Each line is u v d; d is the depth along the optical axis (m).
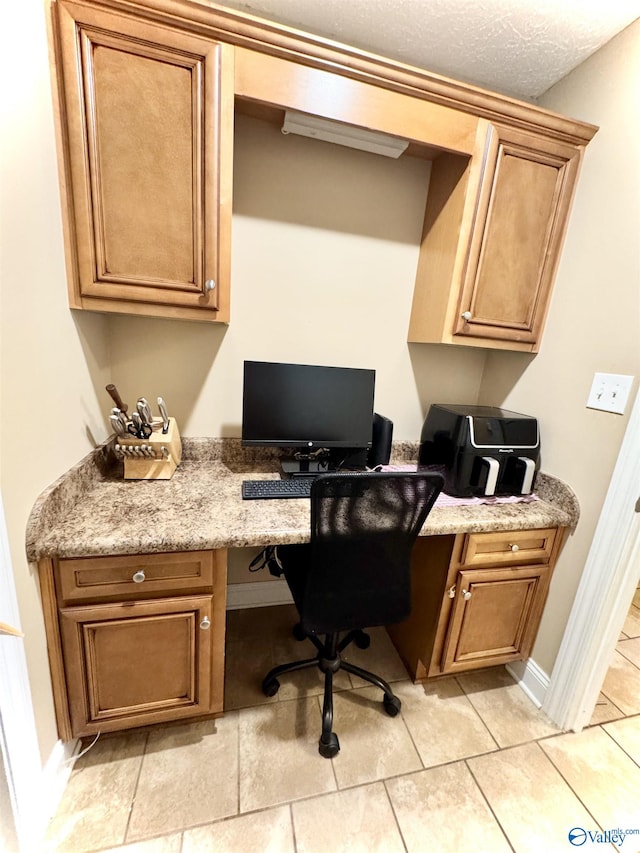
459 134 1.21
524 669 1.51
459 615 1.34
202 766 1.13
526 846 1.00
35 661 0.92
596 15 1.11
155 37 0.94
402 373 1.71
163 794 1.05
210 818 1.01
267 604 1.85
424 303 1.52
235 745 1.19
